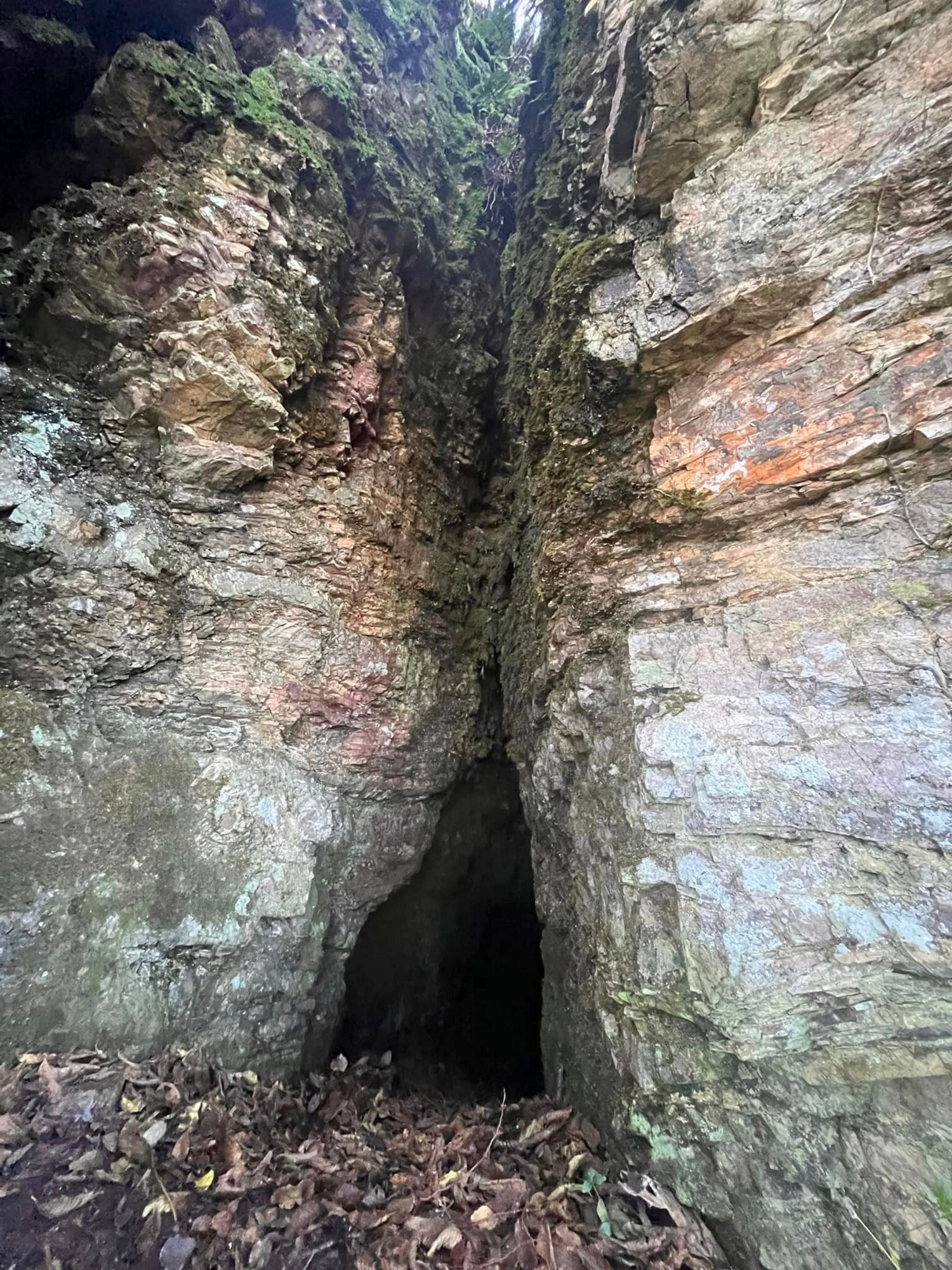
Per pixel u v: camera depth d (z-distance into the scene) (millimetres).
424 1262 2342
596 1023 3369
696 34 3254
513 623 5703
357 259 5137
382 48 5871
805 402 2988
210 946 3500
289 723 4246
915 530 2615
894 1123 2156
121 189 3941
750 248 3139
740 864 2672
